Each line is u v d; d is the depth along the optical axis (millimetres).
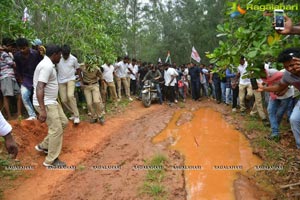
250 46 3922
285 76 4148
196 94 13906
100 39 8469
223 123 8695
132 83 14109
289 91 6211
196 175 5105
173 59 28672
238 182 4797
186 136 7422
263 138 6723
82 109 9680
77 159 5871
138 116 9836
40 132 6609
